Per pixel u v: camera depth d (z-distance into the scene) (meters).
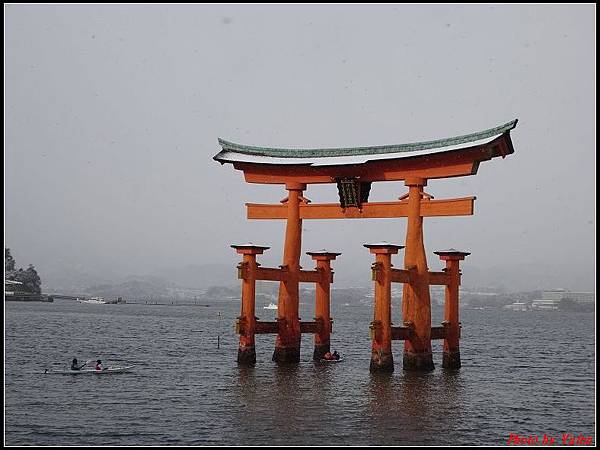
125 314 176.88
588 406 37.88
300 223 49.00
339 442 27.80
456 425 31.42
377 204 45.88
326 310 52.28
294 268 49.25
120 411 33.47
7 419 31.30
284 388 39.94
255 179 49.50
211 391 39.06
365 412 33.41
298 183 48.28
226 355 62.62
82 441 27.78
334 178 46.44
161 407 34.44
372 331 43.22
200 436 28.61
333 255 52.03
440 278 47.12
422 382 42.34
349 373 46.12
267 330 48.53
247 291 47.06
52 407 34.19
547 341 100.44
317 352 52.59
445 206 42.81
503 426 31.77
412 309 44.81
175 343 77.50
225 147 50.62
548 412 35.69
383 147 45.28
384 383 41.47
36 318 126.38
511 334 120.19
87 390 39.28
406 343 45.41
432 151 42.62
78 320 128.12
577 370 57.47
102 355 61.06
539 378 50.28
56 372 45.97
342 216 47.03
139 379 43.91
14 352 60.16
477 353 72.56
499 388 42.78
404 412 33.66
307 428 30.00
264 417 32.12
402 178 44.62
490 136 40.62
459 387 41.56
